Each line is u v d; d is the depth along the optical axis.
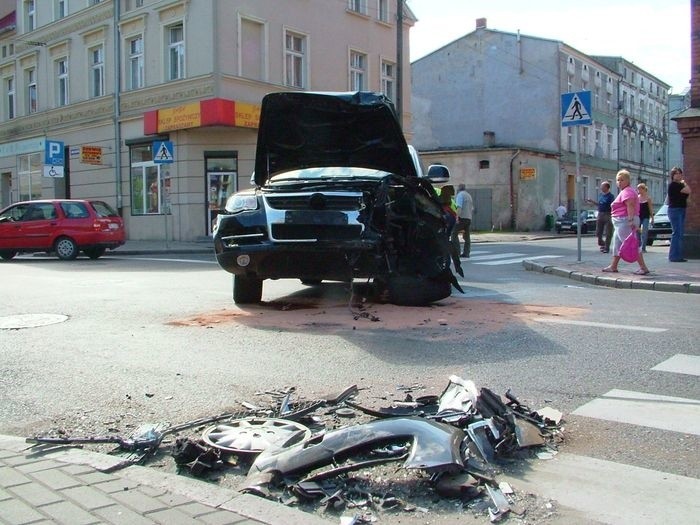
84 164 27.11
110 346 6.50
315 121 9.32
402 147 9.60
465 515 3.11
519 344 6.45
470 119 45.16
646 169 58.88
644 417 4.42
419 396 4.80
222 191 23.05
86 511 3.07
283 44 24.09
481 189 38.97
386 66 29.55
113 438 4.07
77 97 27.52
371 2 28.11
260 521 2.99
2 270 14.30
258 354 6.12
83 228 17.64
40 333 7.14
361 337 6.77
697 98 15.07
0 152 32.28
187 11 22.67
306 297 9.54
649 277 11.26
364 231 7.71
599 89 48.88
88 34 26.70
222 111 21.50
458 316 7.93
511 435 3.85
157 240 24.23
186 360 5.94
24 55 30.17
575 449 3.91
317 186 8.10
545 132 42.62
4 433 4.28
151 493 3.27
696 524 3.03
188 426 4.27
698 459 3.76
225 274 13.00
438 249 8.74
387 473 3.45
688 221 15.18
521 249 20.78
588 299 9.42
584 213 36.78
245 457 3.72
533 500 3.26
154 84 24.00
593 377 5.33
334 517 3.10
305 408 4.50
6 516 3.01
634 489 3.39
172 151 20.66
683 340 6.62
